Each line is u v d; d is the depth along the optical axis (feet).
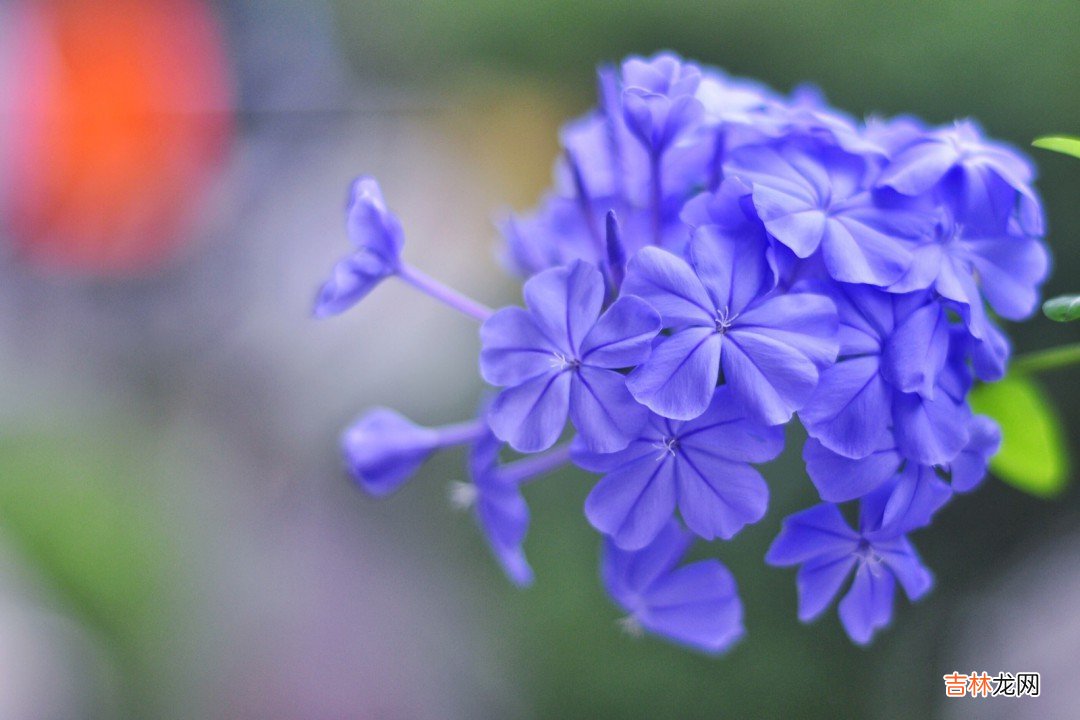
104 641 2.22
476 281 2.99
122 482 2.42
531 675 2.22
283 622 2.35
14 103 2.83
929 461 1.05
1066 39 2.23
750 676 2.10
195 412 2.76
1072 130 2.23
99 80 2.88
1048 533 2.36
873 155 1.09
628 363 1.05
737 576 2.09
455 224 3.13
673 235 1.14
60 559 2.19
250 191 3.14
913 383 1.04
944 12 2.35
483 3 3.17
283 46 3.30
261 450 2.69
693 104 1.11
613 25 2.95
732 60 2.68
